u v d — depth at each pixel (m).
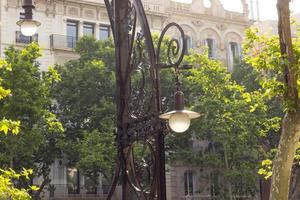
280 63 9.78
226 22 43.53
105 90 31.03
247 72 35.62
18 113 24.86
